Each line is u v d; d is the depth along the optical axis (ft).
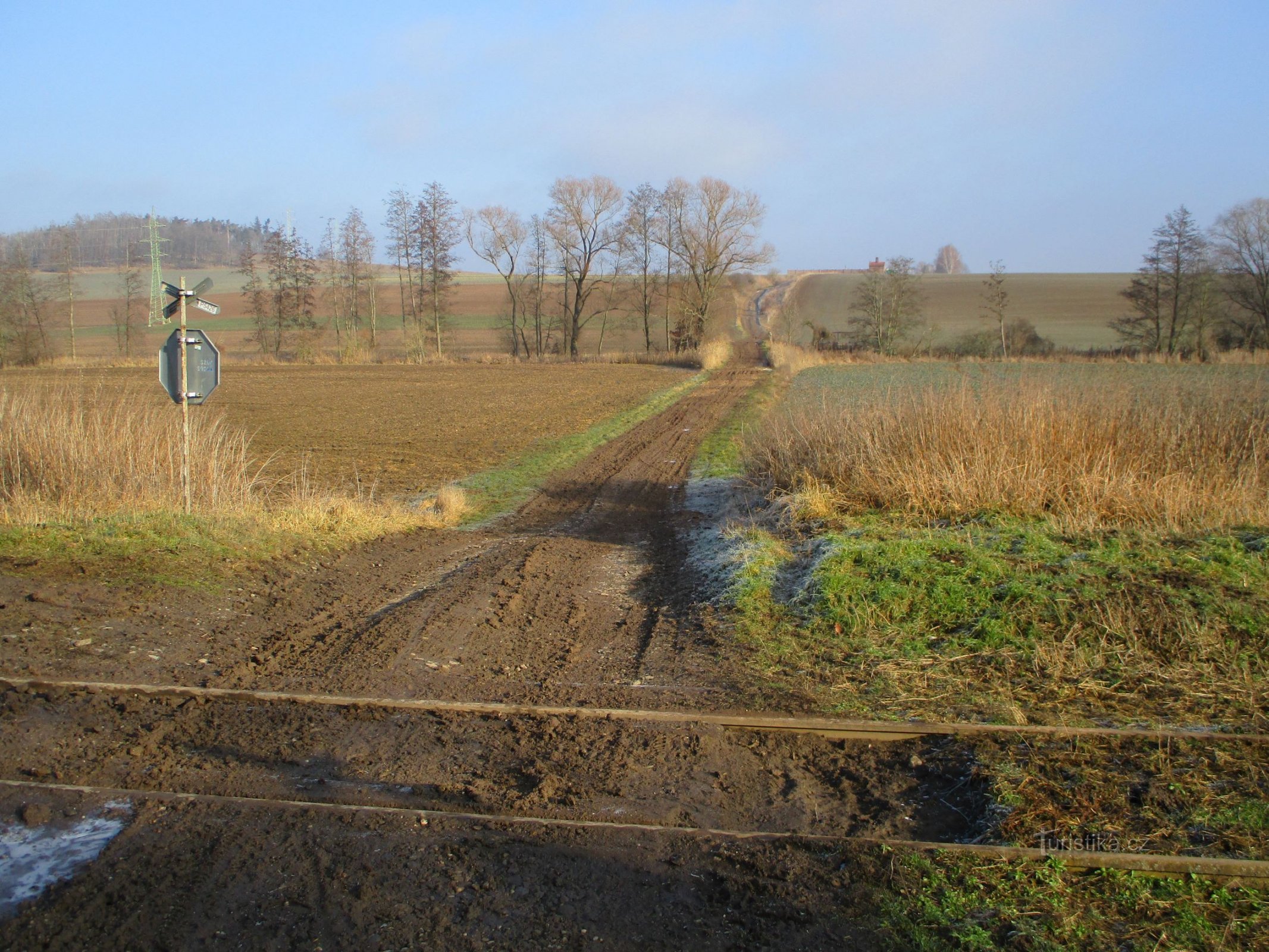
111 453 36.45
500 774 15.60
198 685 19.39
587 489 52.19
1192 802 13.99
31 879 12.06
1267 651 19.88
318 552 32.68
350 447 69.21
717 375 155.53
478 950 10.77
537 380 151.12
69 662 20.31
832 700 18.80
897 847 12.88
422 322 232.12
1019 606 22.18
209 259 423.23
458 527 40.81
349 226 230.48
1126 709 17.87
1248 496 30.40
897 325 210.79
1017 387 40.68
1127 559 24.53
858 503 35.37
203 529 32.30
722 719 17.76
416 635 23.43
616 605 27.76
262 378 155.84
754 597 25.55
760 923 11.34
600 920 11.39
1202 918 11.21
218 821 13.60
